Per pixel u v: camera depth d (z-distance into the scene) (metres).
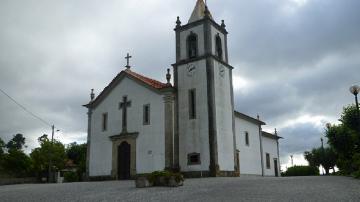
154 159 29.88
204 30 31.53
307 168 43.53
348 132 25.11
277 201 11.81
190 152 29.55
